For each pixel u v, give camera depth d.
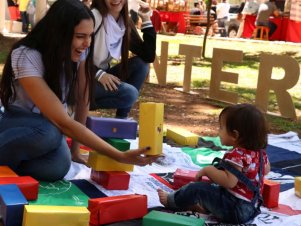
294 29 15.05
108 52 4.16
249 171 2.60
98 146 2.61
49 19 2.69
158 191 2.85
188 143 4.20
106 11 4.08
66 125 2.61
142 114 2.70
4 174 2.71
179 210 2.78
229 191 2.62
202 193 2.65
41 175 2.99
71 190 2.91
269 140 4.68
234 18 17.23
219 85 6.73
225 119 2.66
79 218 2.25
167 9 17.17
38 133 2.83
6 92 2.87
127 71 4.45
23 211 2.29
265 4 15.38
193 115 5.77
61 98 2.84
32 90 2.65
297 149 4.40
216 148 4.18
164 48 7.72
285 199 3.08
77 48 2.74
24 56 2.68
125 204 2.54
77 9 2.67
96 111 5.52
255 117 2.60
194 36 15.91
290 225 2.65
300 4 14.95
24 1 14.66
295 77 5.80
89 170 3.31
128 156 2.62
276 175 3.59
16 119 2.87
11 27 14.80
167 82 8.14
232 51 6.46
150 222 2.38
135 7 5.74
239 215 2.60
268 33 15.54
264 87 6.15
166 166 3.60
